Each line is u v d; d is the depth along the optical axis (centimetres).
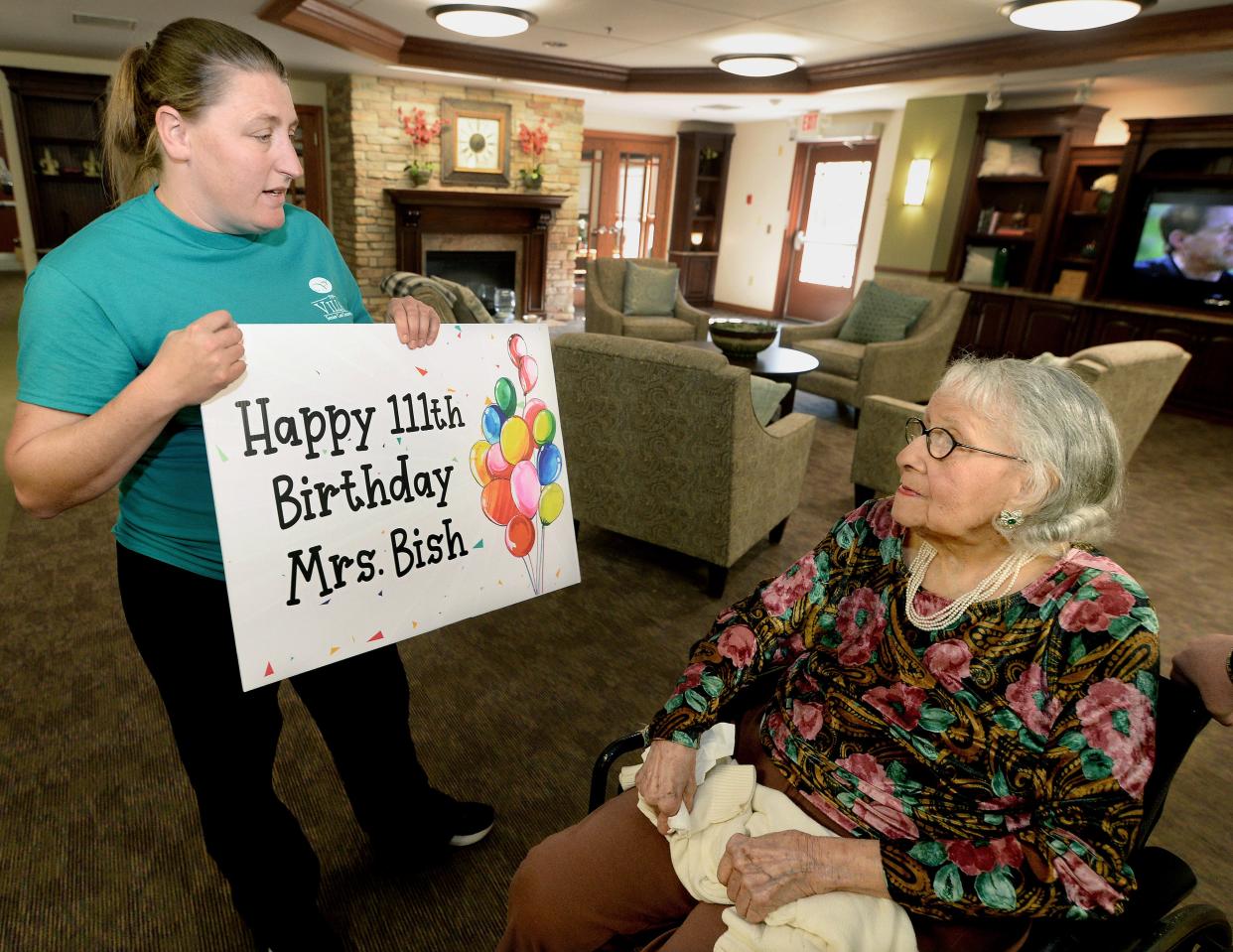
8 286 904
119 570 105
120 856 153
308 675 120
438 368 111
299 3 433
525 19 472
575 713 207
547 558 127
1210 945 97
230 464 94
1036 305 638
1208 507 395
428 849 151
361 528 105
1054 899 79
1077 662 85
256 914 117
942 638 94
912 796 95
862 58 571
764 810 99
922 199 708
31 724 189
